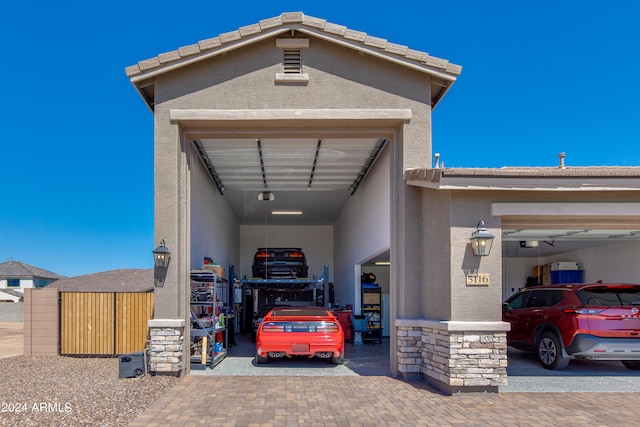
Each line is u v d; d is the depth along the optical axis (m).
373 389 8.12
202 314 11.44
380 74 9.46
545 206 8.01
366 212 14.62
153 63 9.12
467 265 7.95
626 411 6.80
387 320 17.66
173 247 9.05
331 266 24.80
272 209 20.58
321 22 9.24
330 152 12.39
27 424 6.01
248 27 9.24
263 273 18.47
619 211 8.02
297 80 9.38
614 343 8.80
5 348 15.45
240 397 7.52
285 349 10.16
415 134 9.36
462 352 7.69
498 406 7.06
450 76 9.31
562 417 6.51
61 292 12.66
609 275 13.96
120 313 12.56
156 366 8.86
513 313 11.03
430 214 8.84
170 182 9.19
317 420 6.35
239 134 9.65
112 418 6.32
